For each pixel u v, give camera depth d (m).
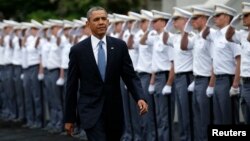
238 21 23.33
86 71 19.47
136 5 53.75
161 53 26.33
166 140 26.28
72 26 31.89
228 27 23.36
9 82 37.59
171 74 25.95
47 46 33.56
